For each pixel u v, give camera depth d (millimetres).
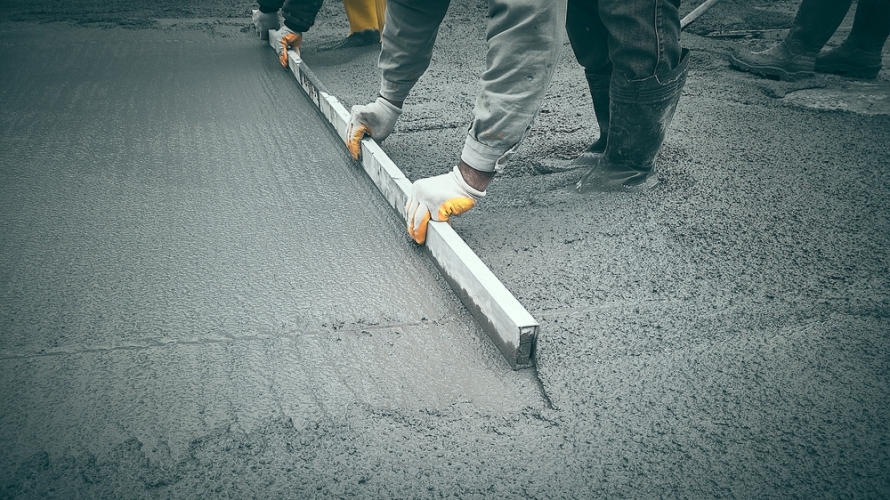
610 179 2383
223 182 2523
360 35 4949
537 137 3072
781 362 1486
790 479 1187
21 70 4199
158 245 2039
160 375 1463
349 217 2250
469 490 1176
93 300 1744
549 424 1333
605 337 1589
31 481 1184
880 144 2832
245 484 1185
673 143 2875
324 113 3260
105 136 3016
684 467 1218
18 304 1717
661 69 2094
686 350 1535
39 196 2365
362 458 1247
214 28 5656
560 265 1914
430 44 2455
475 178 1877
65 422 1323
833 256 1917
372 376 1475
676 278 1830
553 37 1677
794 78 4023
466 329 1646
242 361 1516
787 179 2467
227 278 1862
